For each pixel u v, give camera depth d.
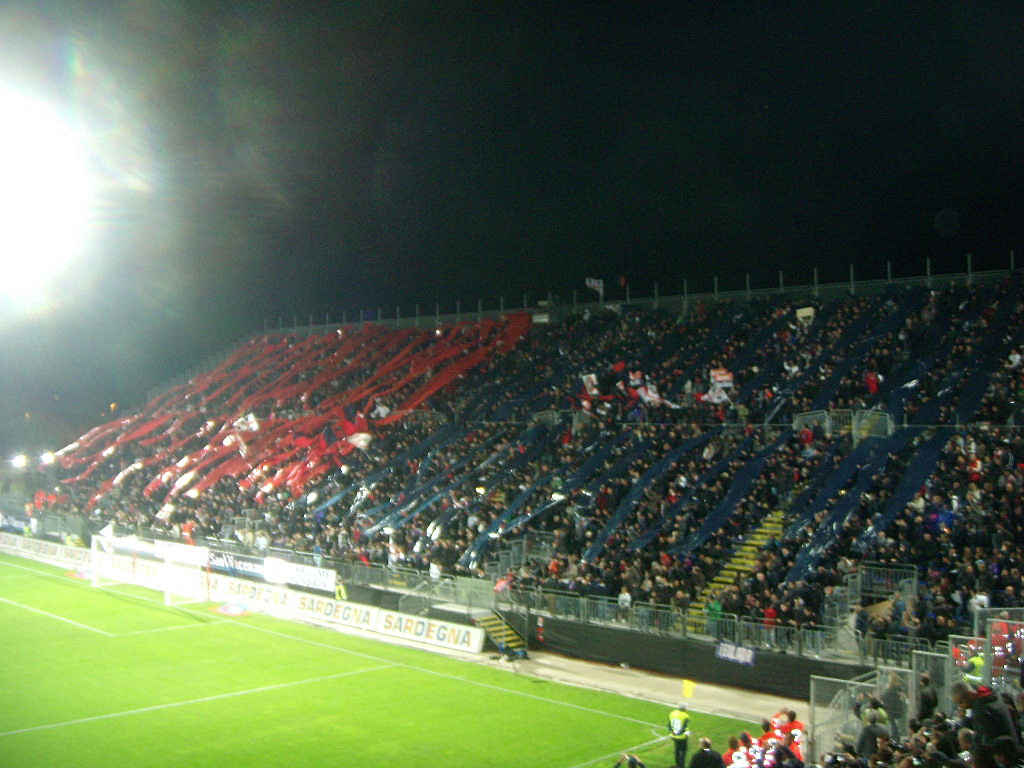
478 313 71.81
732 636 32.69
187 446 69.38
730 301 58.34
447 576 42.09
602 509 42.00
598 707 30.84
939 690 21.00
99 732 27.98
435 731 28.44
